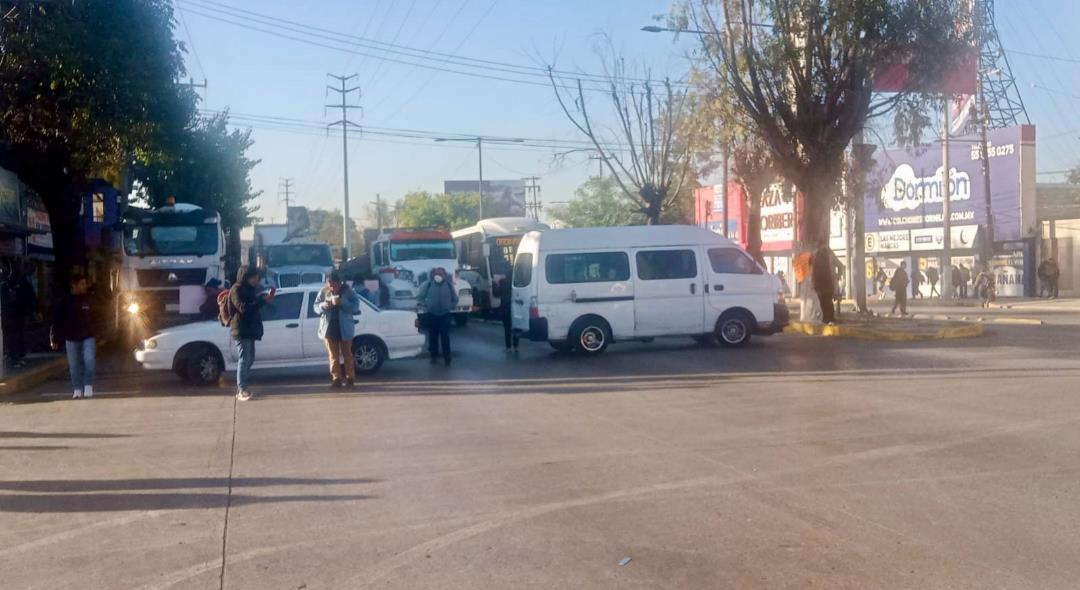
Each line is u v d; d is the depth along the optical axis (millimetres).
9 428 12047
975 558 6371
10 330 17719
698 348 20047
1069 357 17062
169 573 6430
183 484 8875
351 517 7664
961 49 22391
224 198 42219
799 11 21953
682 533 7039
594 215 68375
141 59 19078
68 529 7516
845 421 11281
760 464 9164
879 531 6992
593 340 19266
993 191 44375
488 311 33625
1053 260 41688
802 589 5875
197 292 24719
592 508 7746
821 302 23641
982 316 29781
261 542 7066
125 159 23516
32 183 22844
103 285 27141
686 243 19734
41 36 17844
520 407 12898
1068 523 7121
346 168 61156
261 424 12031
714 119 25109
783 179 28547
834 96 22609
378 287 29766
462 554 6672
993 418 11266
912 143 23875
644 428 11141
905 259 48781
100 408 13656
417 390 14766
